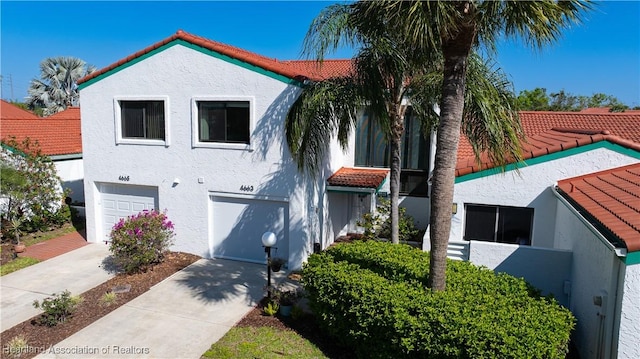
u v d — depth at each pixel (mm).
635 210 7680
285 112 13836
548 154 11555
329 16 10961
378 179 16328
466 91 9102
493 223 12367
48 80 44000
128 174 16125
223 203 15297
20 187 16641
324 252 10977
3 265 14594
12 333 10078
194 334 9977
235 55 14062
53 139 22547
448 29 7000
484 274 9133
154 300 11859
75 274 13852
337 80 12531
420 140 18141
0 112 34531
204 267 14578
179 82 14852
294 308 10617
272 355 8961
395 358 7746
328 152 16062
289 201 14281
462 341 6812
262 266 14766
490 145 9219
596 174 11297
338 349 9219
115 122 15930
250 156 14523
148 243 14039
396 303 7770
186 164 15312
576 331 9094
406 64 11180
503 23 7211
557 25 6918
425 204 18359
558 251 10211
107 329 10227
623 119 21547
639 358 6648
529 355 6418
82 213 20625
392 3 6992
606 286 7418
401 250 10719
